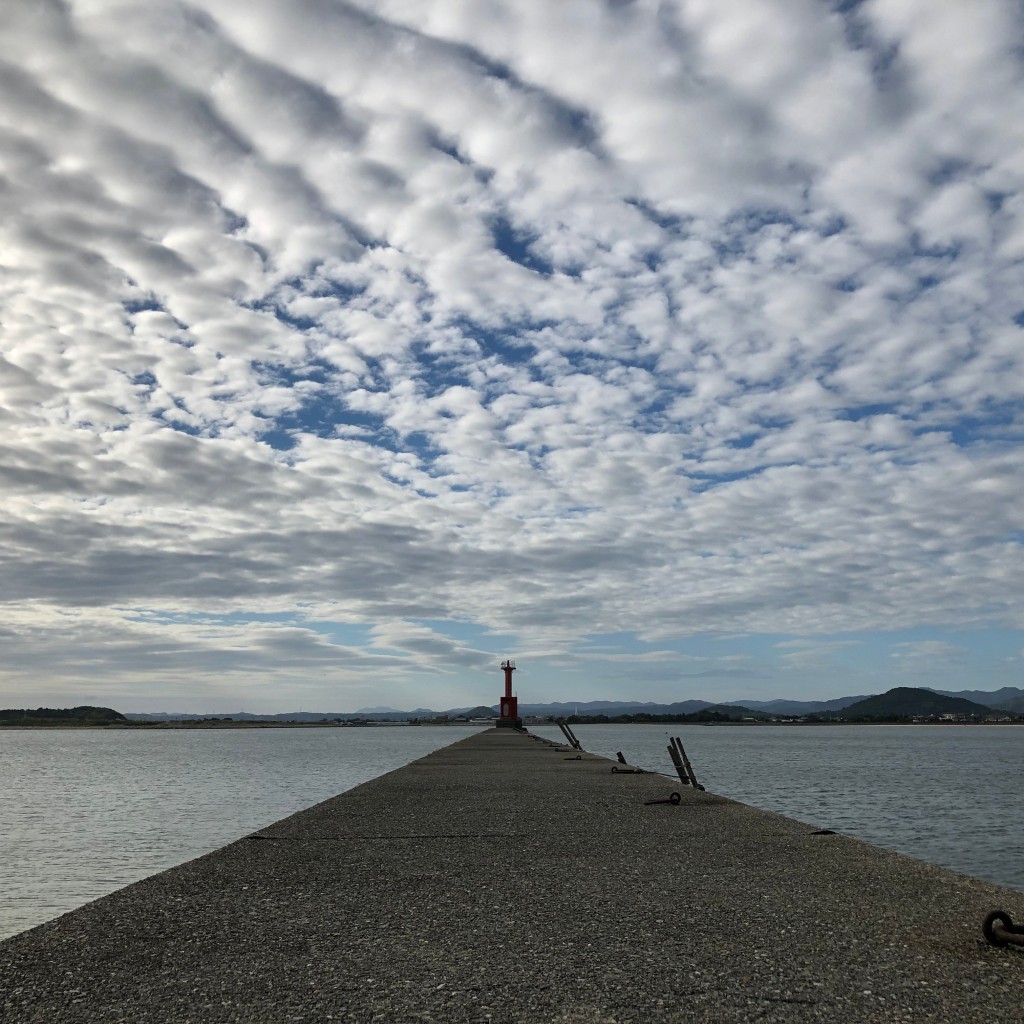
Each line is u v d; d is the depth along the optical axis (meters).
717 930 5.11
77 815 24.69
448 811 11.55
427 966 4.38
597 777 18.03
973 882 6.59
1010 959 4.50
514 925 5.23
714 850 8.20
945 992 3.99
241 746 89.25
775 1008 3.78
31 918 12.40
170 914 5.52
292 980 4.16
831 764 51.78
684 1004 3.83
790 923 5.27
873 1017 3.67
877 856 7.85
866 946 4.74
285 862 7.48
